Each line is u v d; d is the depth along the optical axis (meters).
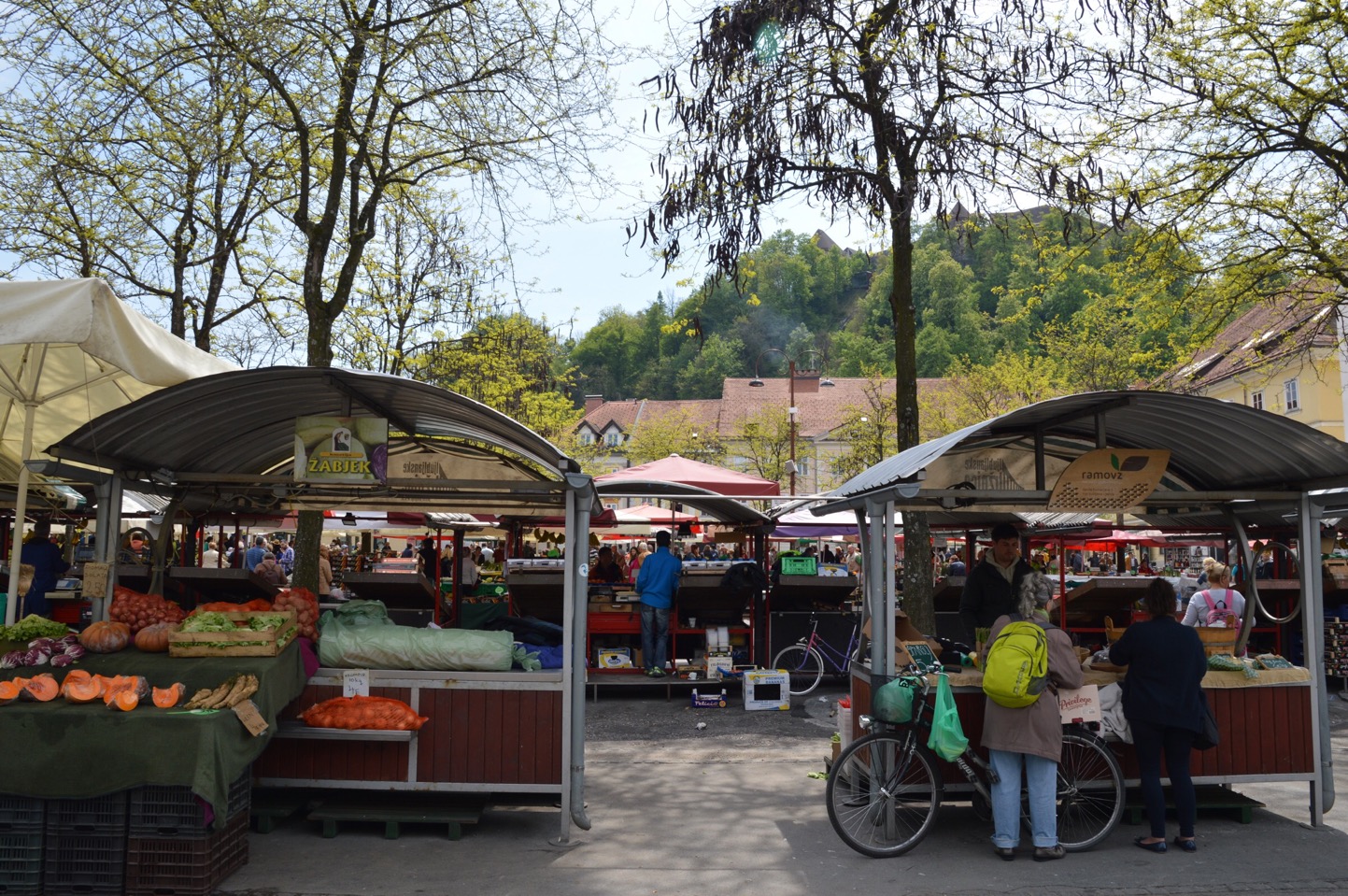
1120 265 16.67
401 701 6.85
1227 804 7.29
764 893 5.75
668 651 14.30
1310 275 15.64
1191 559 29.92
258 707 5.93
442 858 6.34
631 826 7.13
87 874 5.50
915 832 6.91
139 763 5.41
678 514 21.41
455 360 21.28
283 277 17.59
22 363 7.25
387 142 12.45
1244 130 15.05
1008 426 7.87
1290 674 7.27
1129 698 6.70
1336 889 5.84
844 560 27.67
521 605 14.14
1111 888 5.86
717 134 12.05
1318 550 7.47
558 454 6.69
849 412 56.88
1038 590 6.56
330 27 11.08
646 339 134.50
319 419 7.01
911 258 12.38
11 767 5.42
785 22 11.88
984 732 6.53
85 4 10.22
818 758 9.61
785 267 134.75
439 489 7.11
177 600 12.90
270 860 6.22
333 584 16.70
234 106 11.42
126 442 6.85
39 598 11.38
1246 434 7.25
